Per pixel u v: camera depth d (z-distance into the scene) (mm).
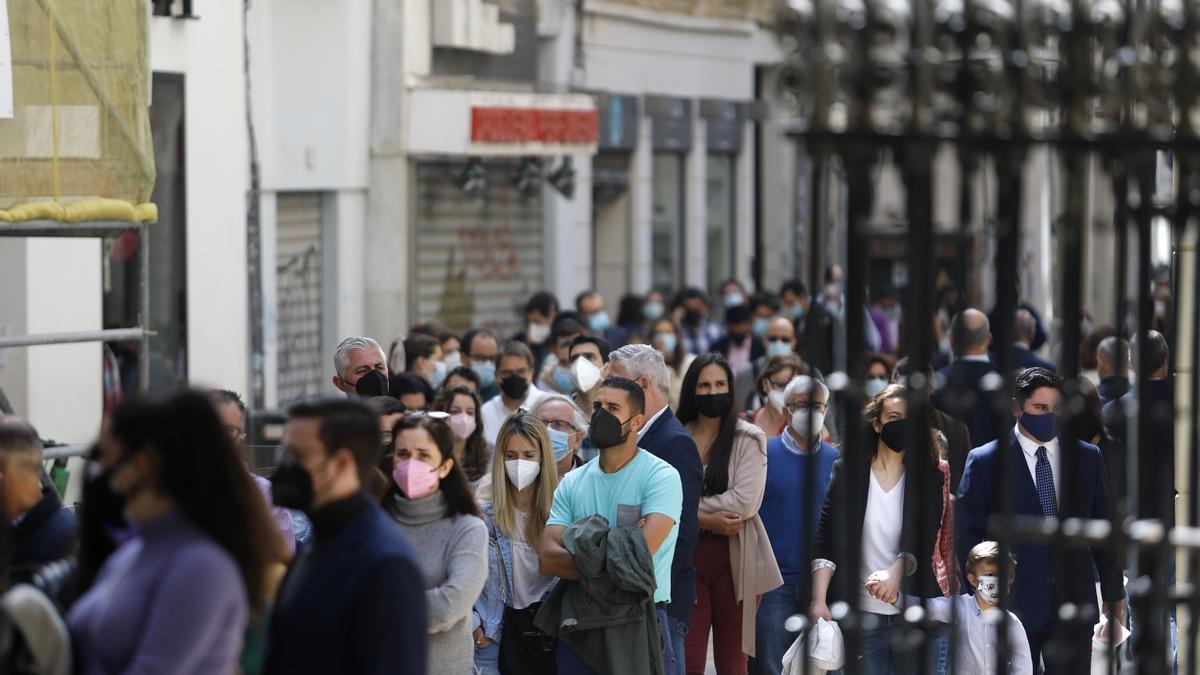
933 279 12359
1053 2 12219
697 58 74062
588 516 20422
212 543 12688
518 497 22125
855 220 12367
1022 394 22219
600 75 66250
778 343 38312
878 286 67688
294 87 47656
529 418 22188
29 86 25188
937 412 23938
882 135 12148
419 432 18609
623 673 20141
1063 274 12570
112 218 26031
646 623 20359
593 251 69000
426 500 18828
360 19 50125
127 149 26281
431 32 53312
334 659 13305
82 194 25812
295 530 19375
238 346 43625
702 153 74875
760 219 80812
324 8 48531
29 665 12508
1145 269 12883
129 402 12758
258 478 19250
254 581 12961
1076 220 12461
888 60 12086
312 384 49781
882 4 12023
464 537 18781
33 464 16812
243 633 13227
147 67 26453
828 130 12164
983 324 28750
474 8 54438
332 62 49000
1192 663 12852
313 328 49781
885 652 21391
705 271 76375
